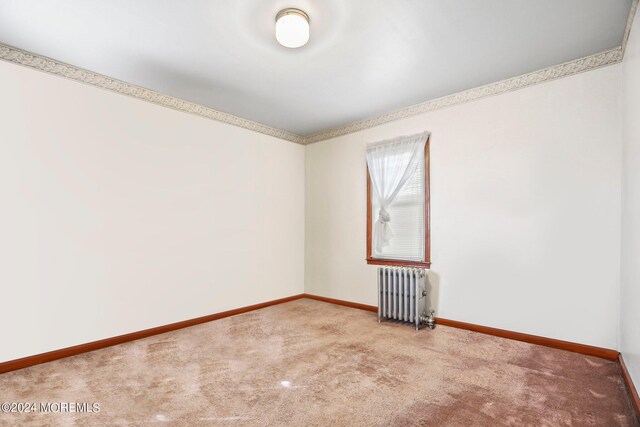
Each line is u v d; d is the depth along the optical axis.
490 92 3.23
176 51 2.63
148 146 3.31
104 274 2.96
